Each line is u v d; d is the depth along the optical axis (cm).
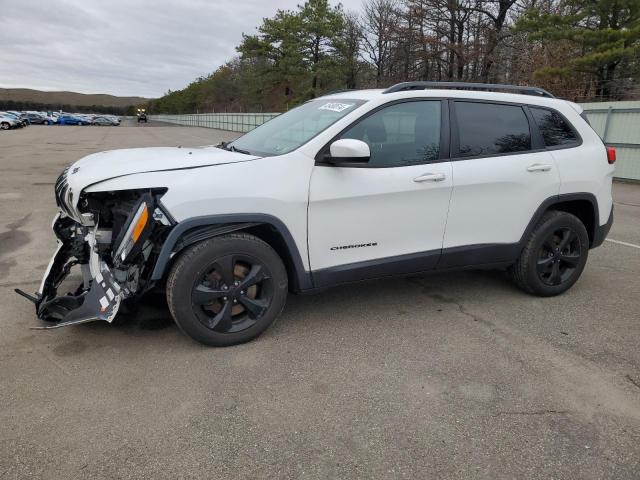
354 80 4725
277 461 245
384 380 318
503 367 338
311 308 426
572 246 466
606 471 245
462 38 3244
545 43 2606
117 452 247
